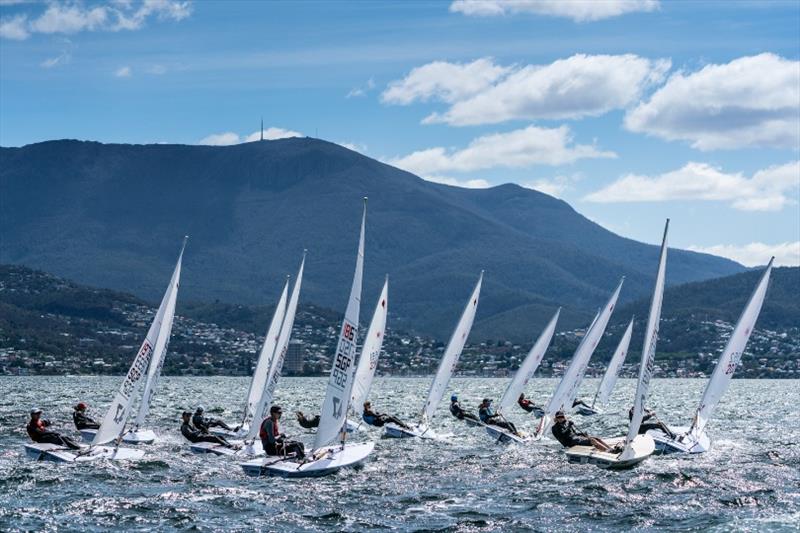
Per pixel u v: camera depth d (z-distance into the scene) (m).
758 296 74.25
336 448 62.06
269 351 79.50
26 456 63.69
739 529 44.81
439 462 64.69
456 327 84.69
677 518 47.16
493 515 47.56
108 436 63.78
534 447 73.75
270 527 44.50
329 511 47.97
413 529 44.56
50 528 43.47
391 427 81.00
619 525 45.72
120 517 45.84
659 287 62.50
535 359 94.19
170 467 60.31
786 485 56.03
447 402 179.38
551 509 48.97
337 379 59.38
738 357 74.75
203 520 45.56
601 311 86.50
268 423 59.53
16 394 186.75
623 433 95.06
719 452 72.06
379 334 79.44
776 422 112.00
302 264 71.38
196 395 192.38
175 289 76.88
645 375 62.16
